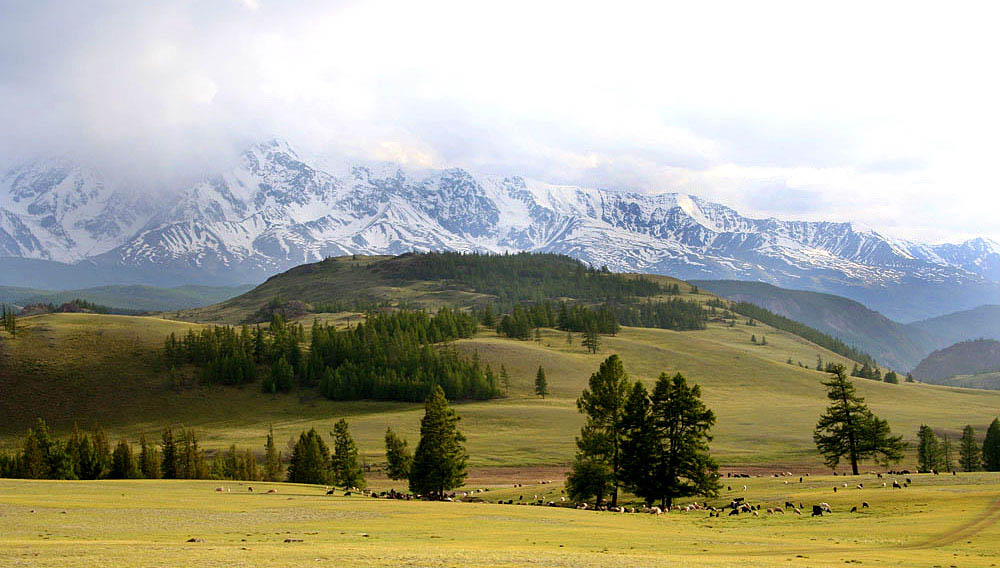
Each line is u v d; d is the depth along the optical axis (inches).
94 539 1758.1
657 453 3607.3
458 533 2036.2
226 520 2306.8
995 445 5447.8
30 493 3026.6
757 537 2059.5
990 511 2377.0
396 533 2004.2
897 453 4670.3
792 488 3469.5
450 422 4222.4
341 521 2348.7
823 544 1887.3
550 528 2249.0
